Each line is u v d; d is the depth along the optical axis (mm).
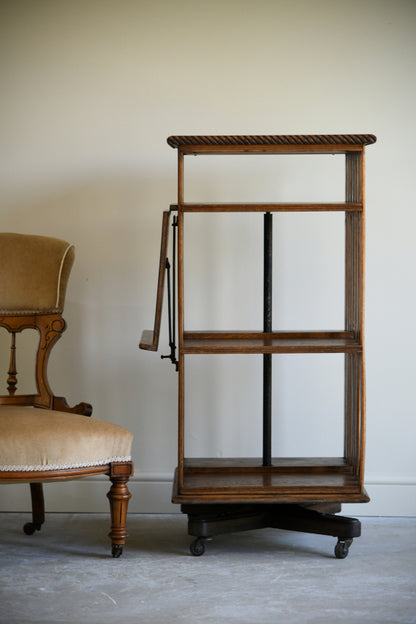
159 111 3076
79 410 2607
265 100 3070
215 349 2484
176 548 2611
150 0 3070
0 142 3096
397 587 2236
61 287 2691
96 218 3098
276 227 3066
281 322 3086
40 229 3105
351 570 2389
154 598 2137
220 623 1959
